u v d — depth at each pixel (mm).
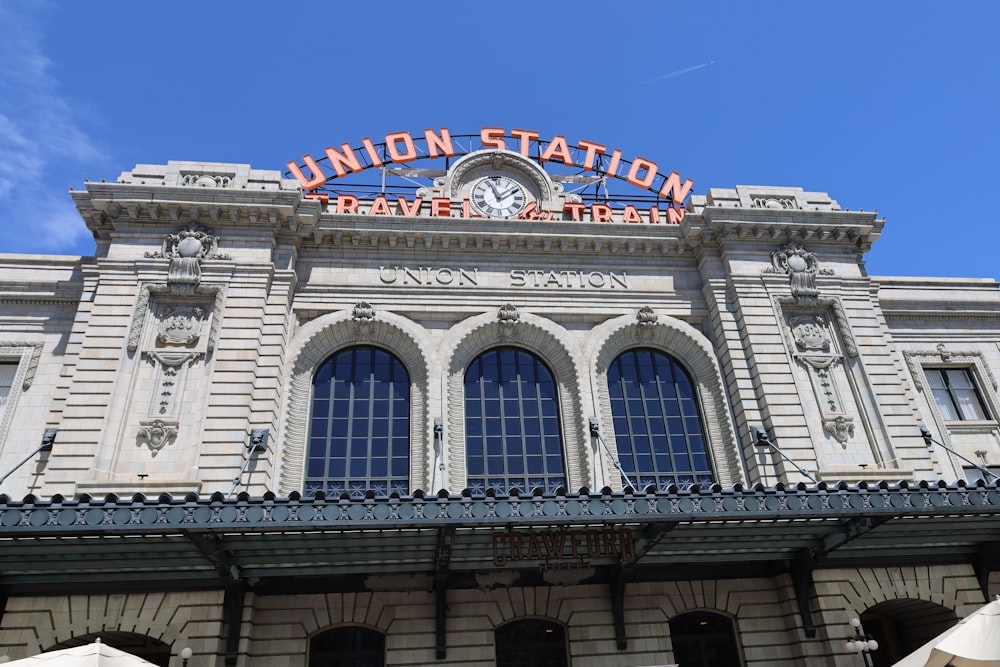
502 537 17375
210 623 18703
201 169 25938
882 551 21844
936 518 19328
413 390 24641
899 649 23906
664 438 25156
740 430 24625
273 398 22609
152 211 24281
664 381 26281
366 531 16984
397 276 26203
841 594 21219
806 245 27938
